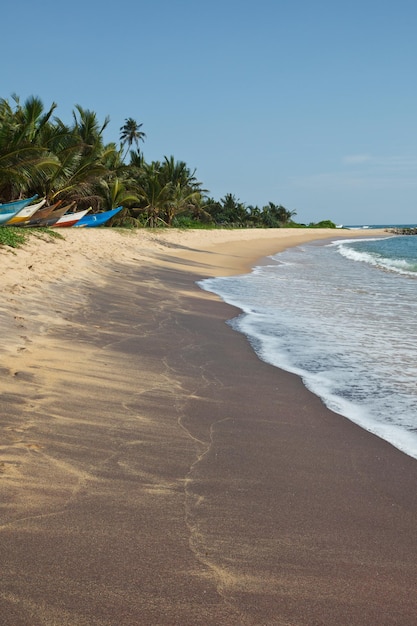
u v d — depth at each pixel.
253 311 13.37
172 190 55.91
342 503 4.04
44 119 34.81
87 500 3.72
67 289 13.02
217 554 3.22
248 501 3.96
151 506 3.74
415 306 14.55
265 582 2.99
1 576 2.84
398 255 40.44
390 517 3.85
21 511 3.48
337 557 3.29
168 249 32.97
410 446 5.27
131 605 2.72
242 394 6.70
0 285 11.37
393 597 2.93
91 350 8.05
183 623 2.63
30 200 26.94
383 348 9.55
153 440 4.97
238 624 2.65
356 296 16.58
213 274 22.95
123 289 14.99
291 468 4.63
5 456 4.23
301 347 9.52
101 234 31.06
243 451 4.92
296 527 3.63
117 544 3.23
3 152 29.38
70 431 4.92
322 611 2.79
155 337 9.59
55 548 3.12
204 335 10.14
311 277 22.61
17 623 2.52
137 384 6.68
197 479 4.26
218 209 91.12
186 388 6.75
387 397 6.80
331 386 7.23
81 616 2.61
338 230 120.00
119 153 45.88
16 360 6.91
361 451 5.10
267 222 103.00
